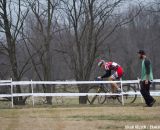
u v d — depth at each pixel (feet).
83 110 60.80
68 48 116.37
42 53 109.91
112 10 111.04
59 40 116.98
